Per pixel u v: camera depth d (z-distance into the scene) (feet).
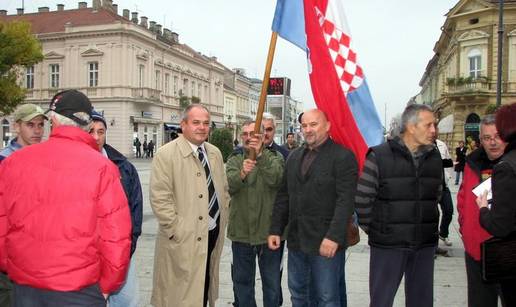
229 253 25.14
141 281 19.90
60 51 156.87
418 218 12.25
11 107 95.20
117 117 151.84
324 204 12.89
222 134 93.71
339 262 12.93
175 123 181.88
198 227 13.41
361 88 15.08
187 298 13.16
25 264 8.45
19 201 8.61
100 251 8.84
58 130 9.13
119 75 150.92
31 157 8.88
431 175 12.42
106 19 156.56
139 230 13.25
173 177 13.37
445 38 148.36
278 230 13.96
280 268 15.31
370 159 12.48
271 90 31.50
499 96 53.11
